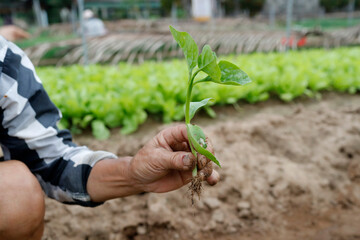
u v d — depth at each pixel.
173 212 1.92
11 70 1.09
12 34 1.93
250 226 1.90
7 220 0.99
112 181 1.10
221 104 3.31
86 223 1.81
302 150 2.59
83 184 1.13
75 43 6.42
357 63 4.37
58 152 1.19
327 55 4.97
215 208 1.97
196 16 7.10
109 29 11.23
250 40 7.80
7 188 1.00
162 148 0.99
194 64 0.87
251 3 20.30
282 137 2.72
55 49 6.88
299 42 7.51
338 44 8.09
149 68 4.20
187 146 1.05
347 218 1.96
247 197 2.08
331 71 4.29
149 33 7.84
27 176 1.05
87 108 2.73
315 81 3.84
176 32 0.85
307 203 2.10
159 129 2.73
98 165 1.13
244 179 2.19
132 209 1.92
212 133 2.63
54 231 1.75
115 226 1.81
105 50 6.38
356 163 2.46
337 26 13.73
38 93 1.16
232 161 2.32
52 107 1.22
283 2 18.88
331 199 2.14
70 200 1.20
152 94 3.02
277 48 7.61
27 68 1.16
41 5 15.84
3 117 1.09
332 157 2.50
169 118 2.87
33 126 1.14
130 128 2.68
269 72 3.72
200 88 3.08
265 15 19.81
